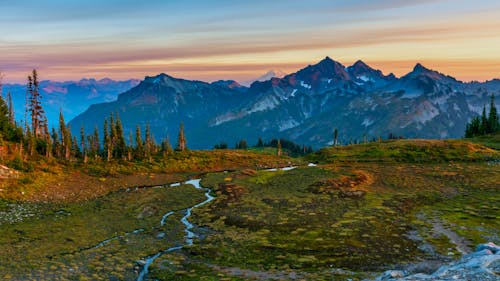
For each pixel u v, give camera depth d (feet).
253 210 257.55
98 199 301.43
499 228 196.85
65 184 333.62
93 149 492.95
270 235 202.18
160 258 171.63
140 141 486.79
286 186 333.62
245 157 528.63
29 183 308.40
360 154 504.84
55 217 247.91
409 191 300.81
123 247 190.29
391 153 485.97
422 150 483.10
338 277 139.95
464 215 225.15
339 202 270.87
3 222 231.09
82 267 161.79
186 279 145.89
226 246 187.62
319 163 497.05
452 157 448.65
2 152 352.28
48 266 162.50
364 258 161.07
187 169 448.65
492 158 432.66
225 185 343.87
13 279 146.82
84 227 226.58
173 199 301.02
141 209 267.80
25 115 441.68
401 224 211.61
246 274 148.87
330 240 188.14
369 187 319.27
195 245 190.19
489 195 276.21
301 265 156.56
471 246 170.09
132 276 152.35
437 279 93.15
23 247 188.85
